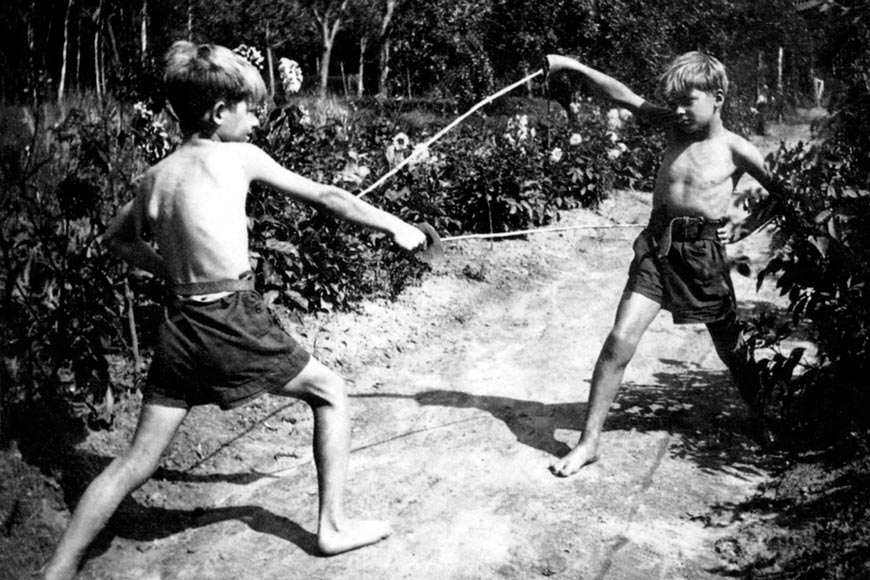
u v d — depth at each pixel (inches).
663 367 219.6
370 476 160.6
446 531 141.0
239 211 123.4
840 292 156.4
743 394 171.9
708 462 165.3
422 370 219.8
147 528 141.5
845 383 158.9
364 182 286.0
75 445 155.9
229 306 121.0
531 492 154.6
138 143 216.4
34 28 209.5
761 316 171.6
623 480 158.6
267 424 181.9
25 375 156.5
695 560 132.6
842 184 145.7
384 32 948.0
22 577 122.9
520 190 371.2
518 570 130.0
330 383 130.3
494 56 748.0
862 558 122.3
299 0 919.7
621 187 504.7
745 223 150.6
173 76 122.5
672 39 551.5
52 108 258.5
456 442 175.6
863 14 132.9
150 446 120.4
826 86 139.9
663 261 161.2
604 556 133.2
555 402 197.8
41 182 189.2
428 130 437.7
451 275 301.1
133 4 605.0
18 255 166.6
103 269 169.8
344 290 249.8
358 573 129.3
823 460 158.6
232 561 132.5
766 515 143.6
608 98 166.7
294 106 249.8
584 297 289.7
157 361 121.1
